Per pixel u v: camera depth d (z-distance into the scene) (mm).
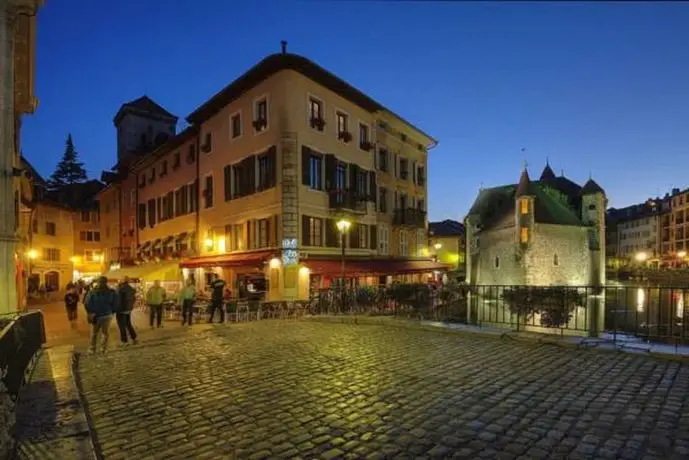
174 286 31594
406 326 12742
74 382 7043
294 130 23422
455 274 65625
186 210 32281
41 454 4207
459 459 4094
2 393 4645
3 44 11789
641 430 4668
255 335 12133
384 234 31828
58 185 68500
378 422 5094
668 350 8250
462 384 6578
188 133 31484
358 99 28031
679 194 94188
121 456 4340
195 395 6363
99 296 10250
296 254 22922
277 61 23094
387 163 32594
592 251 50375
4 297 11586
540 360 8102
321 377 7195
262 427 5039
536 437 4551
